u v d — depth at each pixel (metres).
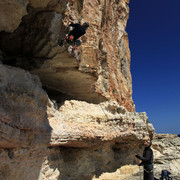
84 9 12.84
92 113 11.84
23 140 6.32
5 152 5.89
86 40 11.79
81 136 9.38
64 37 8.14
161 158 17.70
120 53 24.55
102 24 17.20
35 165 6.98
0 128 5.28
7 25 6.76
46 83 11.97
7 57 8.66
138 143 16.08
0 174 5.75
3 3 5.98
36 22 8.01
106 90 17.19
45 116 7.86
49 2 7.57
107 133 11.48
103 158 12.14
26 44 8.43
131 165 14.39
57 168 8.59
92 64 11.14
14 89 6.36
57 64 9.58
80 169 10.14
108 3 19.36
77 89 13.13
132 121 15.12
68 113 10.76
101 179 10.89
